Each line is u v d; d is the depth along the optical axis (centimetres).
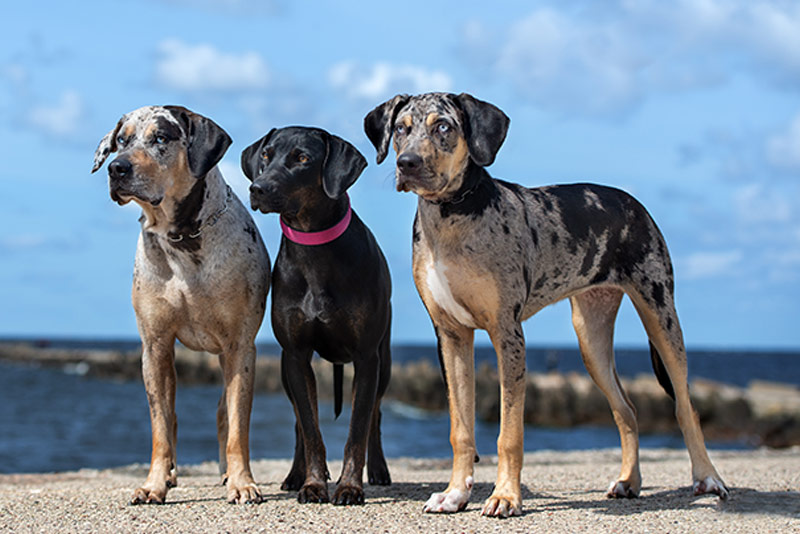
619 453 1097
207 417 3017
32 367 7144
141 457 1856
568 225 561
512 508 485
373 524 464
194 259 554
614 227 583
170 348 579
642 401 2811
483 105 514
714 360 14238
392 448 2191
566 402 2936
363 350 551
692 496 566
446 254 510
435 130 501
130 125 547
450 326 529
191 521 475
